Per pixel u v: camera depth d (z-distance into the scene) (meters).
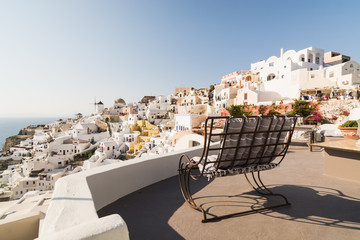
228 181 3.41
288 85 35.78
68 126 84.38
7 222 1.55
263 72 42.91
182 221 2.04
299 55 41.06
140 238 1.75
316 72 33.50
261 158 2.24
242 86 47.12
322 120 21.36
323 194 2.71
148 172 3.29
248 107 31.02
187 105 60.66
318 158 5.18
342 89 27.73
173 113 63.03
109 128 71.06
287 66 37.56
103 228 0.94
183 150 4.14
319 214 2.13
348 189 2.88
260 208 2.29
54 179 34.72
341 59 43.31
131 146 47.84
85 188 1.83
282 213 2.17
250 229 1.86
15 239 1.57
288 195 2.71
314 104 22.95
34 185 34.88
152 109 64.50
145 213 2.26
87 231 0.91
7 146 88.56
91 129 68.31
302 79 34.16
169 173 3.71
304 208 2.29
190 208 2.36
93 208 1.42
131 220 2.10
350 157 3.27
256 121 2.01
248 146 2.03
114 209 2.39
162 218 2.12
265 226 1.91
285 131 2.25
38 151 54.25
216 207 2.36
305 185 3.12
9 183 40.00
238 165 2.20
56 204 1.47
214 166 2.07
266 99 35.25
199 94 64.19
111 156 45.34
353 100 20.64
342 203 2.40
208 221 2.02
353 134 4.67
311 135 6.43
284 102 28.05
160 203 2.54
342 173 3.38
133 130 58.78
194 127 30.69
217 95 48.84
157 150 33.38
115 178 2.69
